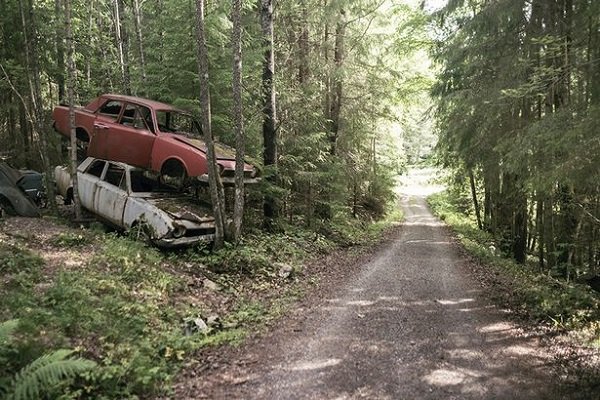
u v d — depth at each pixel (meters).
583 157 7.75
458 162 17.88
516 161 9.60
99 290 7.43
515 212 17.09
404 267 13.48
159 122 12.42
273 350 6.68
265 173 13.36
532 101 12.24
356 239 18.97
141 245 9.88
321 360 6.34
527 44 11.96
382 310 8.80
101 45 19.92
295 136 15.89
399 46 19.91
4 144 16.55
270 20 14.07
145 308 7.23
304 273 11.67
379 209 28.97
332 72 18.72
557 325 8.24
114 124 11.95
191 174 11.02
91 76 21.86
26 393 4.26
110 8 22.80
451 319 8.39
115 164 11.55
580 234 12.02
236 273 10.27
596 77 9.58
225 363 6.19
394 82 20.78
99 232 10.52
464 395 5.45
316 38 19.75
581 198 11.02
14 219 10.73
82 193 11.95
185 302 8.19
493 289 11.02
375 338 7.25
